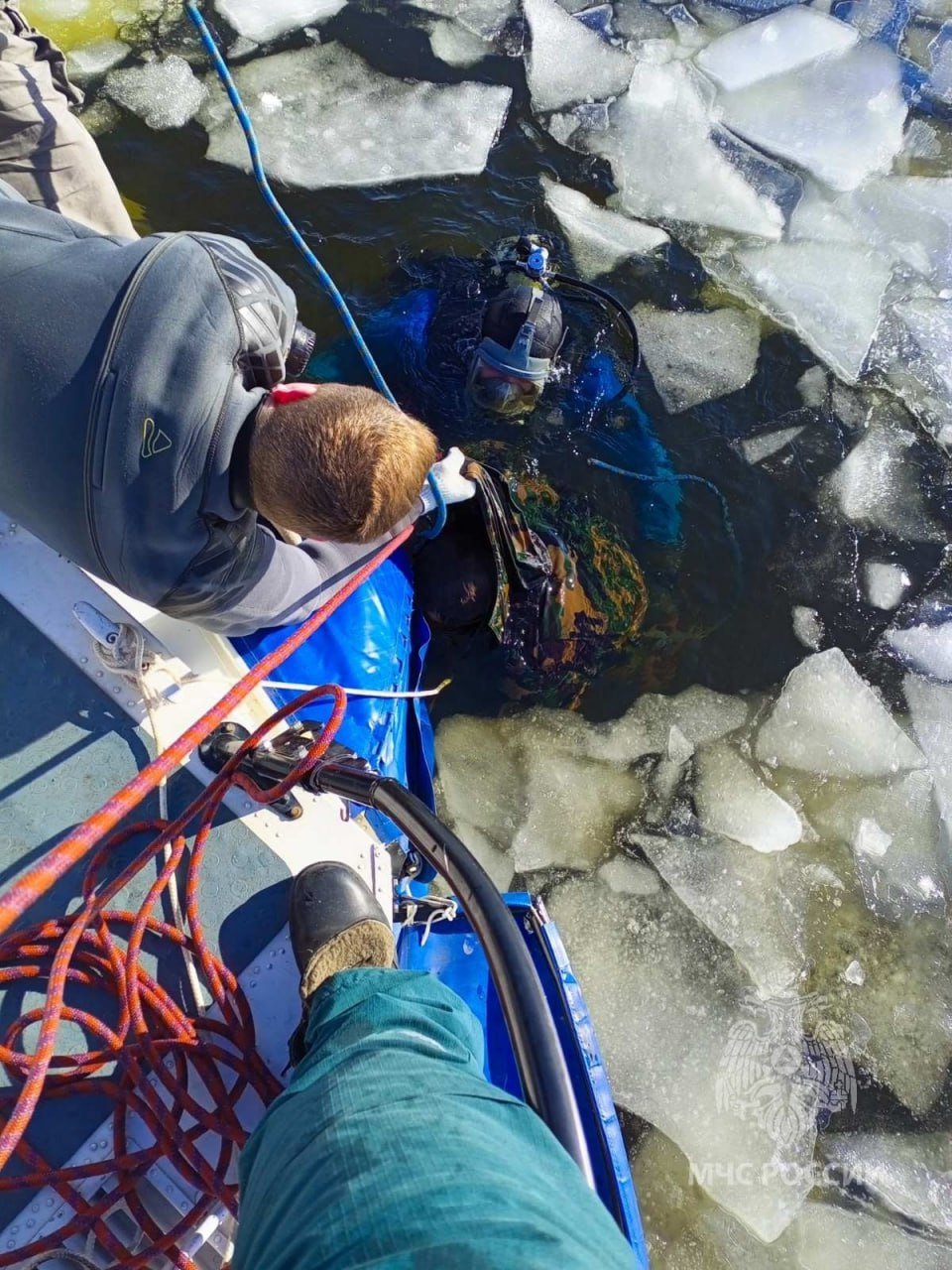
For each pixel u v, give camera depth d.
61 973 1.13
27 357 1.28
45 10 3.38
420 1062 1.10
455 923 1.90
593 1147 1.66
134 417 1.25
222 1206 1.37
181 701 1.67
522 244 2.59
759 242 3.42
